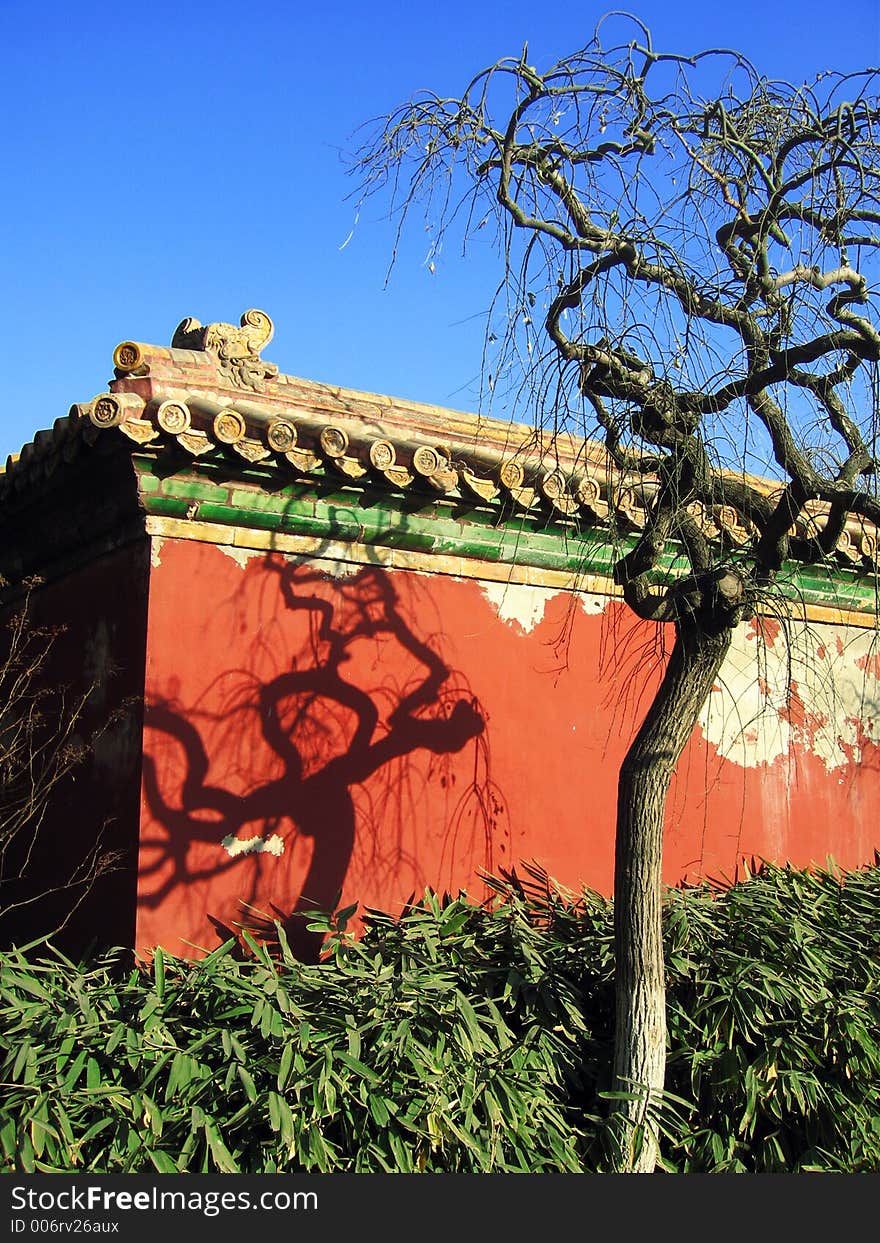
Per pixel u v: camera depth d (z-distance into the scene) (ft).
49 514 22.02
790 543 18.78
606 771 24.80
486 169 17.93
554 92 17.70
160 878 18.71
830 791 29.40
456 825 22.29
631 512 22.54
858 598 29.78
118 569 20.49
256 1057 15.81
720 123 18.10
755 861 27.40
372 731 21.36
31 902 22.17
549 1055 17.79
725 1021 19.38
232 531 20.10
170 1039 15.84
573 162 17.87
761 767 27.91
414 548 22.20
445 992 17.83
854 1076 19.36
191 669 19.49
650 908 17.34
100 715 20.44
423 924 20.15
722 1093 18.85
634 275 17.30
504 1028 17.85
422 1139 15.88
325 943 19.26
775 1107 18.67
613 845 24.67
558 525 23.43
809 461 17.67
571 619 24.62
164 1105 15.11
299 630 20.72
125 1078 15.46
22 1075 15.03
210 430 18.81
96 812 20.15
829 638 29.89
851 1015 19.67
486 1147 15.92
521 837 23.22
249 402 19.95
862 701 30.48
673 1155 18.51
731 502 18.44
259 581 20.40
